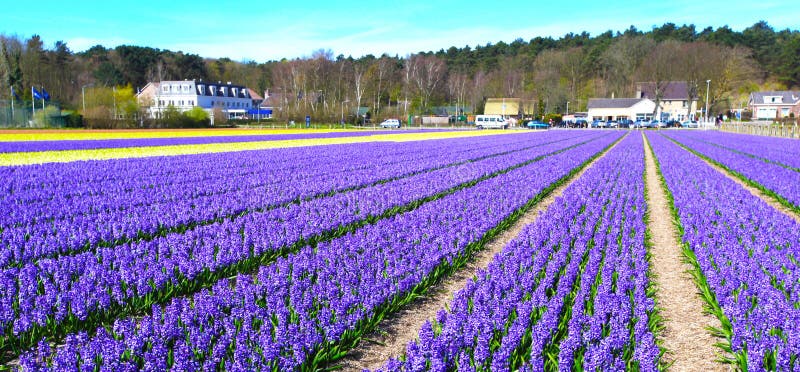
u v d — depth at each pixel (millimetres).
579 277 8742
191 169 21812
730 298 7406
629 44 138625
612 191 18031
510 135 62500
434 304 8164
